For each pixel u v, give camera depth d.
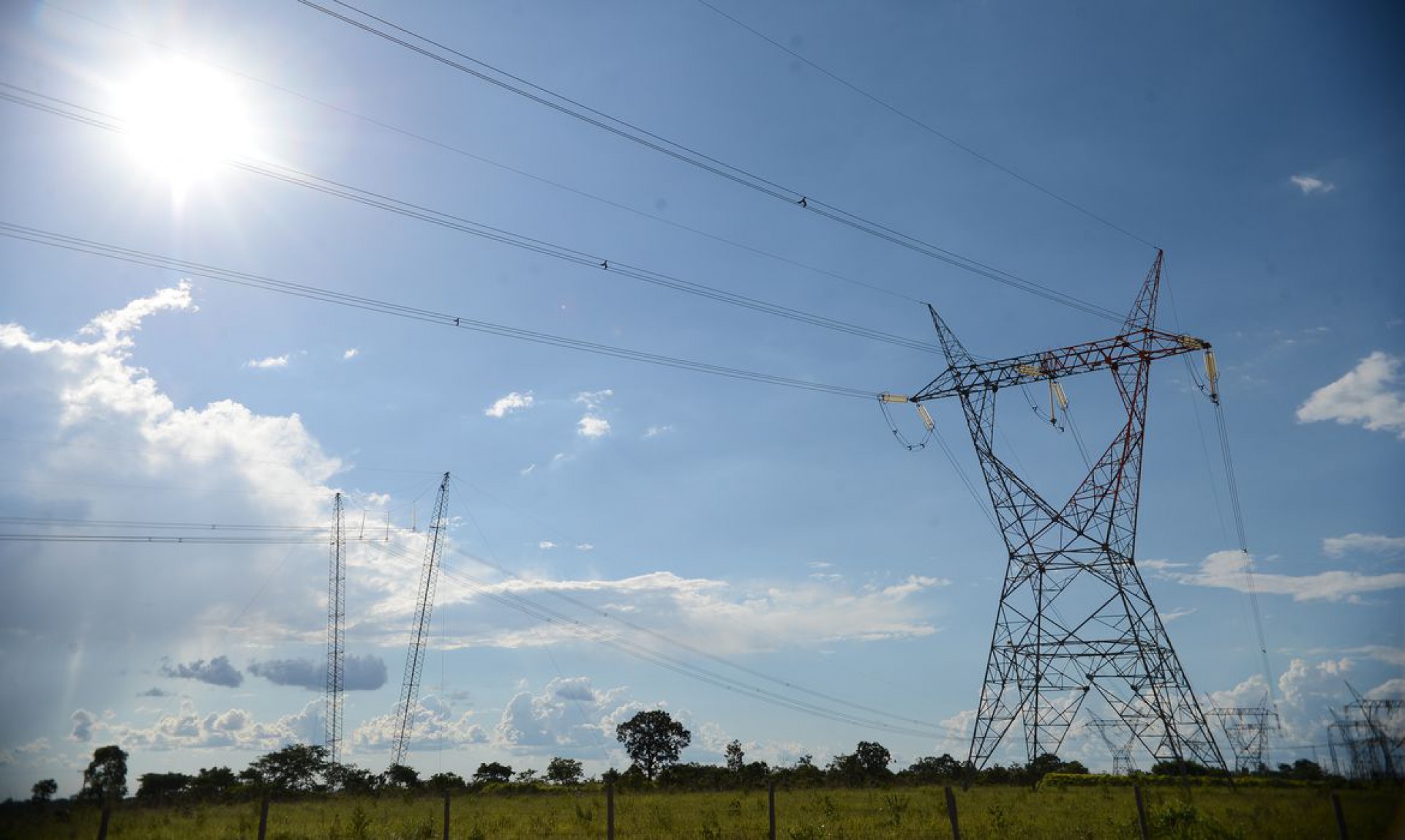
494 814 54.25
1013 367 76.19
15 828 37.69
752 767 105.19
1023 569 76.81
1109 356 73.38
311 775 88.75
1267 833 35.62
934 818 45.34
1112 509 74.25
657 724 139.75
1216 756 70.62
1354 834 34.62
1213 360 70.25
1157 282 73.25
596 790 89.31
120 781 57.91
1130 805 52.81
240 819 44.25
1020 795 67.00
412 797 76.12
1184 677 72.38
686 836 38.53
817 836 37.38
